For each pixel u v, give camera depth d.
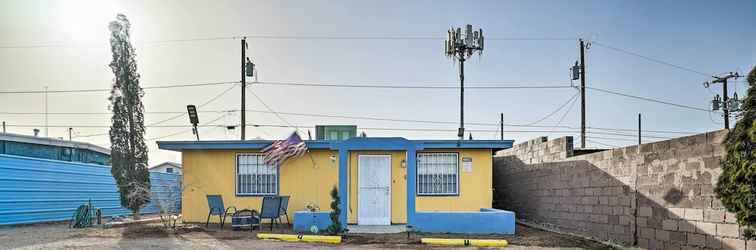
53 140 20.77
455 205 15.38
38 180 16.94
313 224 13.52
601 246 11.55
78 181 19.09
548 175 16.12
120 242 11.62
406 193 14.49
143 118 17.27
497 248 11.17
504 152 20.50
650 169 10.93
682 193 9.91
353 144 13.61
